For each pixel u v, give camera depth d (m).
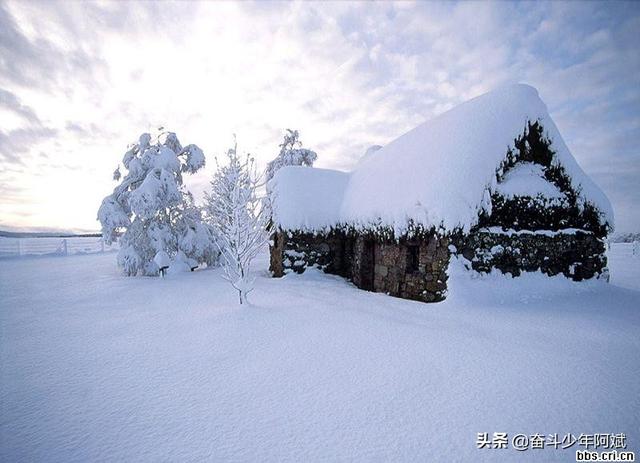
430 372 4.16
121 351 5.05
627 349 4.89
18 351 5.10
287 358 4.64
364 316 6.72
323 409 3.35
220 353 4.88
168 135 17.19
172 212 16.27
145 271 14.66
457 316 6.57
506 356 4.63
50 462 2.66
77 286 11.35
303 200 13.27
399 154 11.12
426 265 8.01
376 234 9.63
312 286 10.63
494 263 8.02
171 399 3.60
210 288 10.48
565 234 8.89
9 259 23.05
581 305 7.39
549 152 8.97
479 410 3.33
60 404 3.54
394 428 3.04
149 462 2.64
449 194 7.66
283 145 26.36
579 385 3.84
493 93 9.09
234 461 2.63
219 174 9.30
